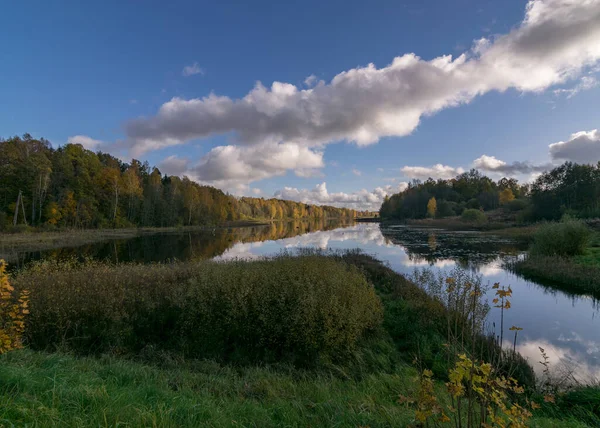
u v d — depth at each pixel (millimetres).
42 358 4988
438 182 120438
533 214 56188
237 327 7188
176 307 8336
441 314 8852
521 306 12031
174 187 77750
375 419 3645
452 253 26672
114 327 7410
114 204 60250
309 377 5941
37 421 2594
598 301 12609
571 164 59406
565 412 5270
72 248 31094
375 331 8211
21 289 7789
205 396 4227
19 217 47344
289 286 7867
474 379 2357
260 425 3393
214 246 34750
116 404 3154
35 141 61031
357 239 42625
